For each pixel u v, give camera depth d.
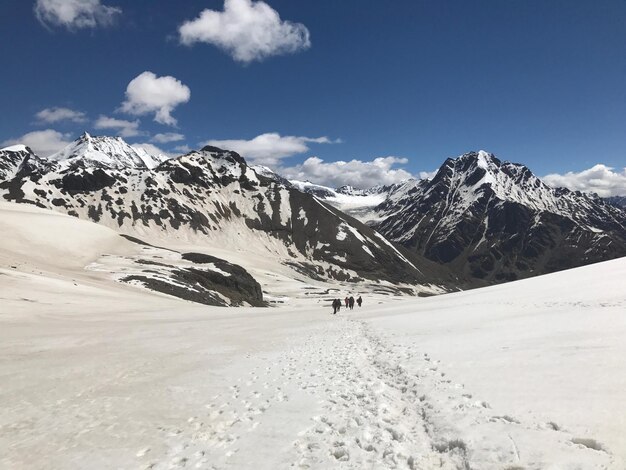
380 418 10.29
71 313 44.69
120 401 14.05
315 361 18.36
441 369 13.52
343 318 41.00
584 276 40.72
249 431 10.59
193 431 10.99
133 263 103.94
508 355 13.95
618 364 10.89
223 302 95.94
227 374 17.14
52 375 18.17
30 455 10.04
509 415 8.70
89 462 9.45
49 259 94.44
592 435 7.30
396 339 21.80
